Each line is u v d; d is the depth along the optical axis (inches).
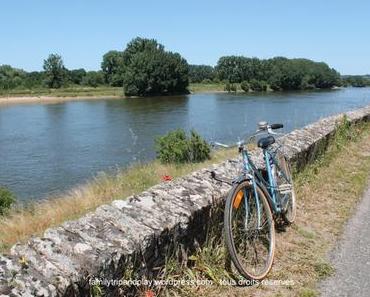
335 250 194.5
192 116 1894.7
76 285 112.0
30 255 116.1
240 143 177.5
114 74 5275.6
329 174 316.8
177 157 598.5
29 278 107.0
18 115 2338.8
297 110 2064.5
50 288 105.8
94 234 131.2
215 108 2356.1
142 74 3909.9
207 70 6314.0
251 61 5856.3
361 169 341.7
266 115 1847.9
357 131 509.7
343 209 246.7
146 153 991.0
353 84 6796.3
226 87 4800.7
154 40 5083.7
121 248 128.3
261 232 181.0
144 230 138.3
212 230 169.8
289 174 231.3
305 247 195.6
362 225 225.0
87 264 118.2
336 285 164.6
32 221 287.6
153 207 153.9
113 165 869.2
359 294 158.4
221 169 209.9
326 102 2669.8
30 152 1099.9
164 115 1978.3
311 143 320.2
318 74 5654.5
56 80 5246.1
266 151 204.1
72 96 4025.6
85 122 1812.3
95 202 322.0
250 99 3203.7
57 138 1352.1
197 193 172.2
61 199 385.1
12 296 100.3
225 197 178.2
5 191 421.4
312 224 224.1
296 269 174.1
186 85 4318.4
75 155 1024.2
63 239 125.4
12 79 5324.8
